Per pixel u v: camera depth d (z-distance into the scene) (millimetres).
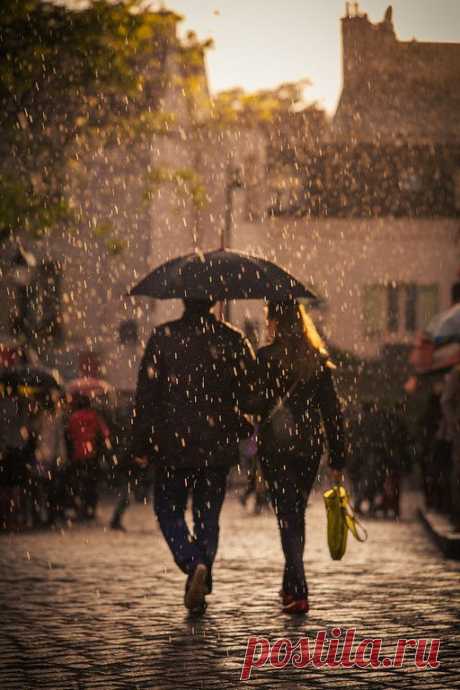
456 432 31812
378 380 97438
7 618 19125
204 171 99562
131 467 19578
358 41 111688
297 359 19422
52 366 88500
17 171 59750
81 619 18969
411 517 48125
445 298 105562
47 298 88438
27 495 42406
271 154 102938
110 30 56375
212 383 19266
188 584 18781
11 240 57344
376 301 105375
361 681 14250
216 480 19453
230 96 73688
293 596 19219
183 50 63344
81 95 59250
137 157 91750
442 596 21422
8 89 56000
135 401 19281
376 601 20750
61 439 44344
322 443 19797
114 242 66250
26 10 54312
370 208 105562
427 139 107000
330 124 107688
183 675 14609
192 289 19703
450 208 106438
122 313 91500
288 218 104125
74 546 32906
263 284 20016
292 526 19453
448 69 112062
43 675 14594
